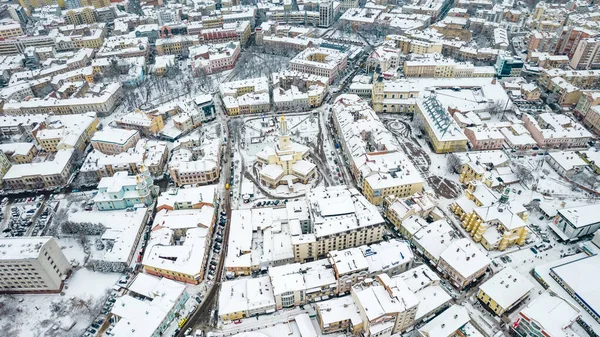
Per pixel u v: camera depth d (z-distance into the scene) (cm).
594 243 19825
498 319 17100
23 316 17700
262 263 19450
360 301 15938
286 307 17800
